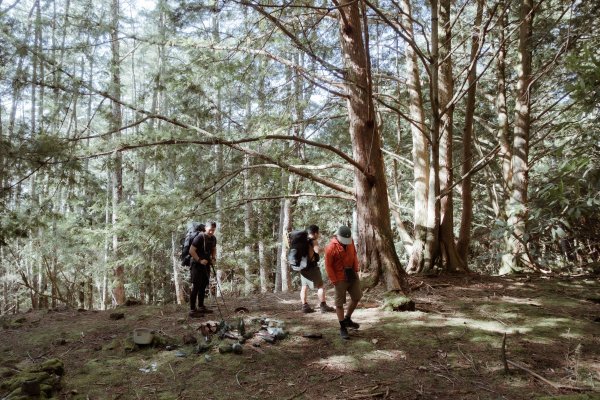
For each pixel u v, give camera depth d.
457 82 13.63
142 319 6.90
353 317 6.45
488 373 4.38
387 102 12.95
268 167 8.96
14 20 7.95
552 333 5.54
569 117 9.73
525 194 10.23
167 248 16.36
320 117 10.11
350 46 8.21
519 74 10.54
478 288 8.26
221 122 10.55
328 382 4.29
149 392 4.18
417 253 9.79
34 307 13.97
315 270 6.89
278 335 5.57
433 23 8.30
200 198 8.91
